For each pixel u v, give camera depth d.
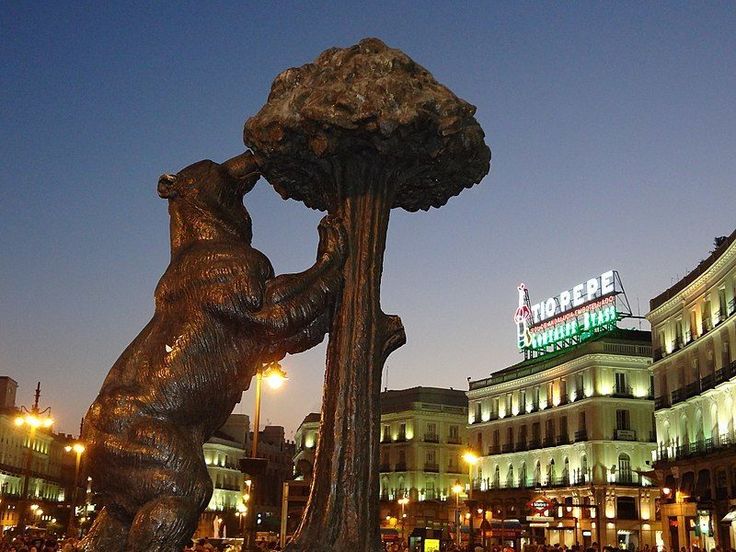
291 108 5.39
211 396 4.87
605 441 47.53
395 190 5.77
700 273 37.41
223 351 4.93
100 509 4.95
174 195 5.42
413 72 5.46
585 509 47.16
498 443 58.56
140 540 4.39
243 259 5.04
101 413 4.74
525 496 53.44
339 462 5.11
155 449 4.58
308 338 5.29
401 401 71.19
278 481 92.12
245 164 5.64
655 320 43.50
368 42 5.49
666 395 41.12
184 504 4.51
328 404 5.29
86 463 4.76
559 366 52.62
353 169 5.62
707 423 36.47
